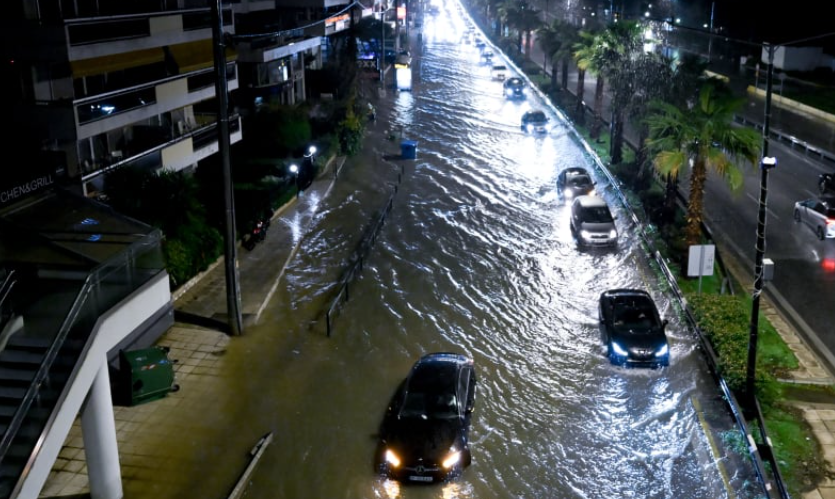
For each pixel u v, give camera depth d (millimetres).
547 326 26797
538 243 35094
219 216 33281
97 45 28781
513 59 96000
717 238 34000
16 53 27281
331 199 41250
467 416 20062
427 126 60688
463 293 29484
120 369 21406
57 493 17125
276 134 46094
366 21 83562
